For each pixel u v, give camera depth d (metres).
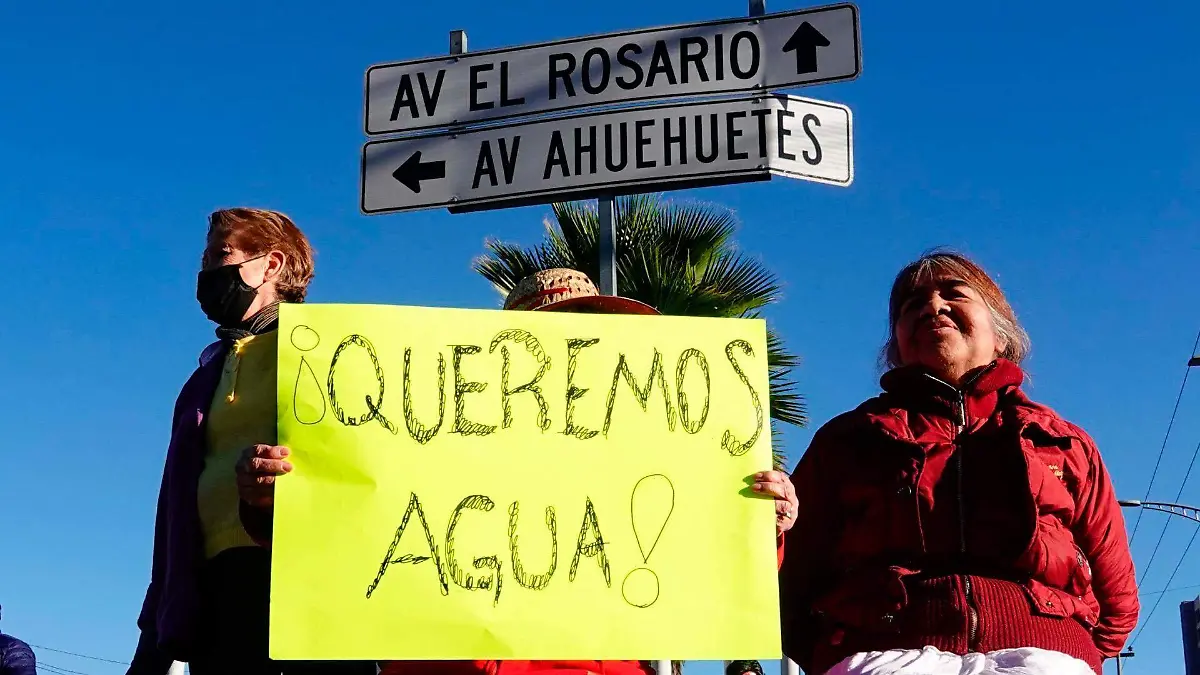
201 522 3.79
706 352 3.72
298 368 3.56
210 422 3.89
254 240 4.10
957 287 3.97
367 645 3.37
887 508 3.69
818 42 4.67
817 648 3.77
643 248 11.58
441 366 3.61
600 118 4.70
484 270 12.13
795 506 3.66
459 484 3.52
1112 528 3.78
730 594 3.51
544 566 3.48
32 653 5.07
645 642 3.45
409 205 4.76
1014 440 3.67
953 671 3.43
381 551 3.44
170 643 3.69
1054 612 3.54
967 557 3.61
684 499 3.58
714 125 4.63
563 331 3.69
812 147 4.65
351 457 3.50
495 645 3.40
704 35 4.74
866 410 3.89
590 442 3.59
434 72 4.87
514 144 4.74
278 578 3.40
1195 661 23.95
